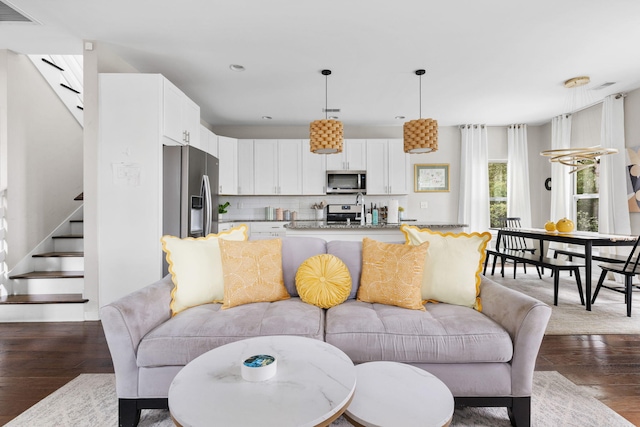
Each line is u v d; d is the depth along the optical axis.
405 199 6.06
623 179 4.27
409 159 5.73
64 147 3.87
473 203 5.93
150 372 1.50
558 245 5.49
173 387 1.03
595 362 2.17
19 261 3.25
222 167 5.39
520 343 1.47
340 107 4.95
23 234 3.29
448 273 1.92
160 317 1.70
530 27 2.79
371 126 6.01
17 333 2.69
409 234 2.16
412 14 2.61
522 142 5.91
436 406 1.04
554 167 5.46
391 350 1.50
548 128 5.86
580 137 5.14
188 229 3.37
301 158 5.71
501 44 3.08
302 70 3.64
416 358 1.50
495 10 2.55
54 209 3.71
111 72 3.19
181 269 1.89
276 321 1.62
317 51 3.21
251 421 0.88
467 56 3.32
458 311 1.74
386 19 2.68
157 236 3.01
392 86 4.12
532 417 1.58
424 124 3.31
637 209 4.11
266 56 3.31
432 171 6.10
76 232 3.93
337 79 3.89
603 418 1.57
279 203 6.03
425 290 1.96
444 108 5.03
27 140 3.35
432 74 3.76
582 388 1.85
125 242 3.01
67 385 1.89
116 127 3.01
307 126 6.03
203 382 1.06
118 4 2.47
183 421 0.88
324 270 2.00
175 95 3.31
